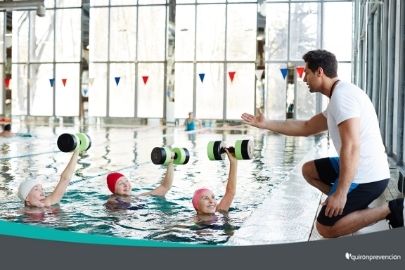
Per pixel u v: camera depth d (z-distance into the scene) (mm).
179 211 4625
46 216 4387
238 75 20172
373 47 12883
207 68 20422
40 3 16109
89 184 6047
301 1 18953
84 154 9336
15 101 22344
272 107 19547
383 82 10594
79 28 21578
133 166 7773
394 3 9102
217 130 17703
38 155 9000
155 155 5016
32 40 22000
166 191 5438
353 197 3230
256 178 6656
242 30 20062
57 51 21828
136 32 21062
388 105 9289
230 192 4652
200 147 11141
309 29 19078
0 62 23047
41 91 22078
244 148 4453
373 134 3223
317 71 3293
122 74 21281
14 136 13227
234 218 4340
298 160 8797
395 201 3223
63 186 4941
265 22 17625
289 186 5773
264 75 17719
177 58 20656
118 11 21188
